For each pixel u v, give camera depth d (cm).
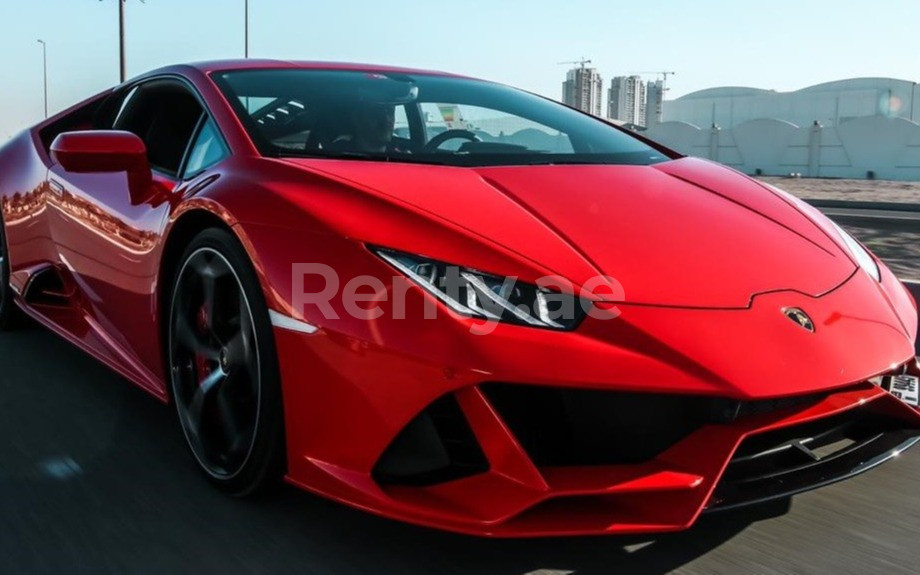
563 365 168
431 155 242
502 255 182
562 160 254
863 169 2352
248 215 202
